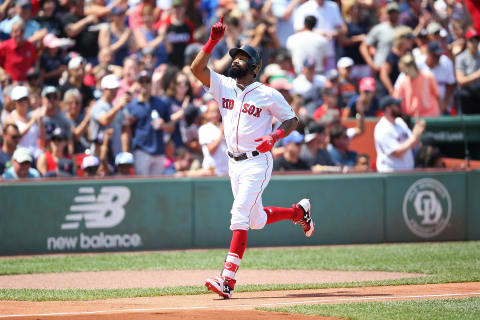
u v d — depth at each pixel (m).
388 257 31.98
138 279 26.66
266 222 22.78
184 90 42.44
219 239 35.66
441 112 44.16
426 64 44.53
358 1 49.81
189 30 47.72
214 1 50.75
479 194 38.00
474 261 30.47
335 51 47.97
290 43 46.06
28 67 41.28
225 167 37.44
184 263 30.77
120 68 43.88
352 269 28.88
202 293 22.67
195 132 41.59
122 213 34.66
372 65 46.56
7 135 34.53
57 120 37.09
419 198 37.34
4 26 42.94
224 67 42.69
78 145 37.97
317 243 36.50
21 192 33.56
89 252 34.28
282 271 28.52
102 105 37.41
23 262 31.33
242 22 47.03
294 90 42.59
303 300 20.61
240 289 23.22
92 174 35.44
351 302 20.00
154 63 45.47
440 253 33.06
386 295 21.67
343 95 44.84
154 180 34.97
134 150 38.44
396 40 45.28
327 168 37.69
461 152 43.94
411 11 51.25
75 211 34.16
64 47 43.91
